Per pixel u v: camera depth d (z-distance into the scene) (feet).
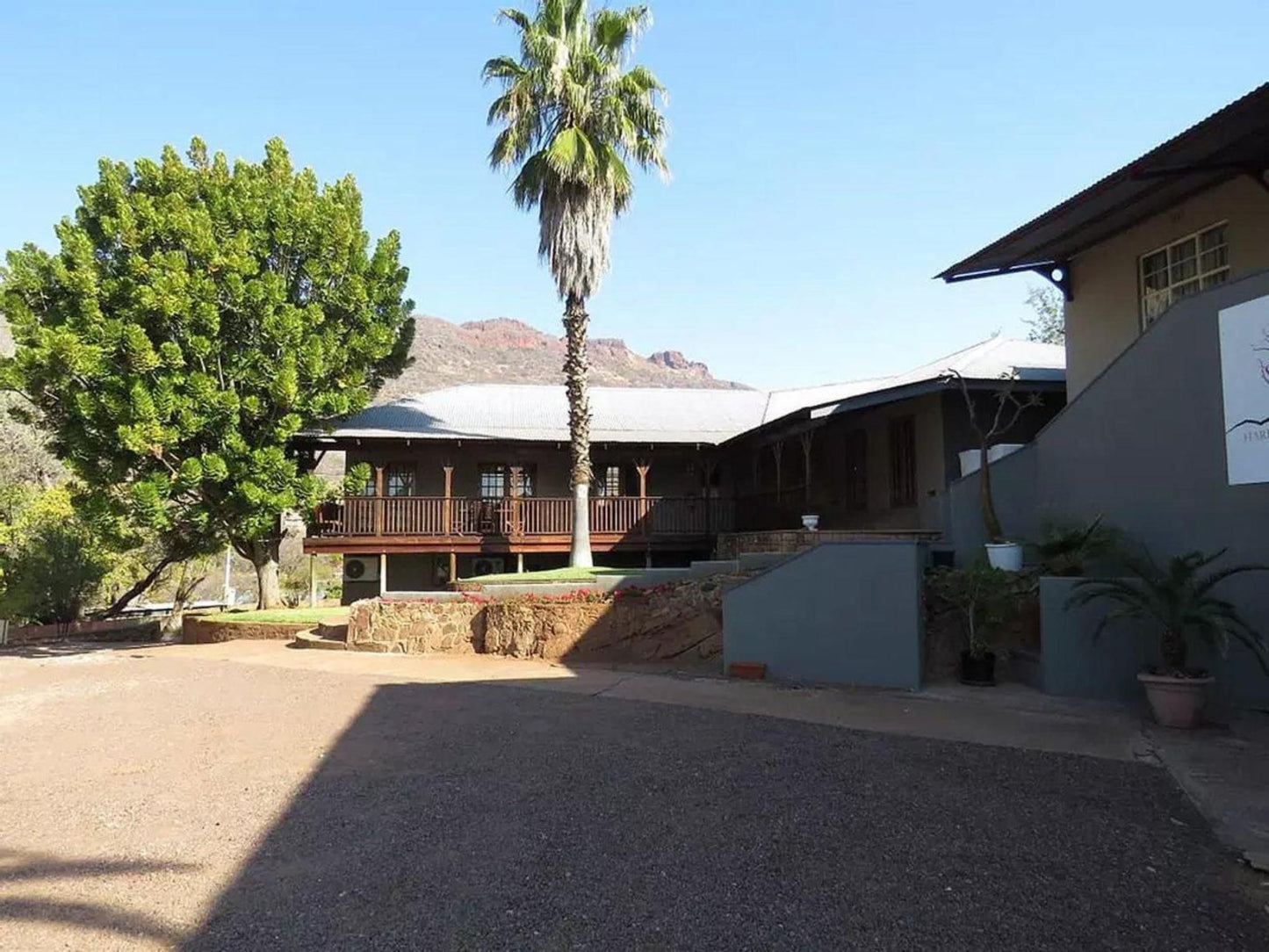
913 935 12.30
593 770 21.06
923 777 20.38
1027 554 36.81
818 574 34.42
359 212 66.85
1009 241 39.70
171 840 16.67
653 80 56.70
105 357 53.06
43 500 92.73
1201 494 29.07
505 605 44.32
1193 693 25.17
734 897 13.64
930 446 49.62
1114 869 14.74
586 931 12.52
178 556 72.79
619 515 68.28
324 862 15.38
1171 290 39.86
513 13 55.72
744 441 64.49
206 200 59.98
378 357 63.36
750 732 25.09
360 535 66.28
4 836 17.03
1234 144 30.76
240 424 58.85
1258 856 15.07
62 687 36.96
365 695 32.60
